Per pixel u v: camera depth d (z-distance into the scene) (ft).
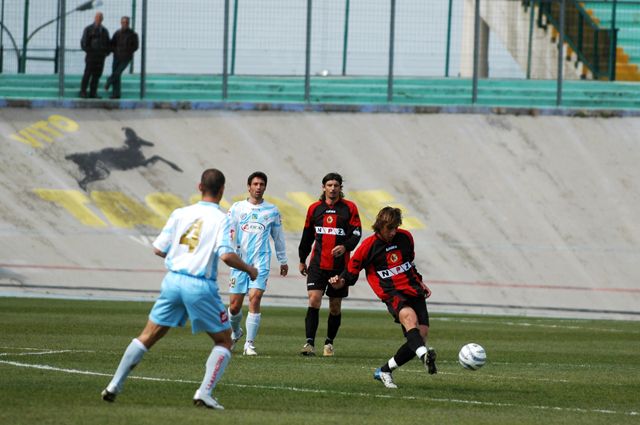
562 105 419.95
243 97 406.21
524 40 454.81
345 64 429.38
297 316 241.55
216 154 361.10
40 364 135.95
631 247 338.95
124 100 376.68
